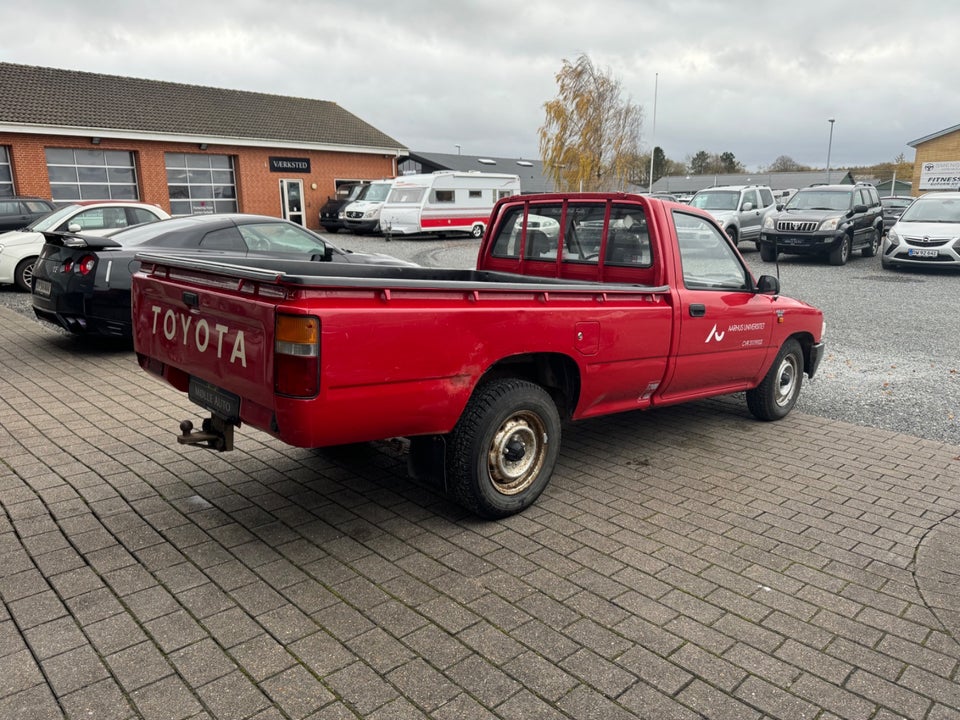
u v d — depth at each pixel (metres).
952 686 2.70
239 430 5.43
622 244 4.93
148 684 2.57
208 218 8.46
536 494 4.12
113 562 3.42
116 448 4.95
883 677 2.74
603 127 39.09
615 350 4.33
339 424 3.17
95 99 25.97
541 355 4.07
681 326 4.73
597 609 3.14
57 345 8.38
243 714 2.44
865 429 5.87
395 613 3.06
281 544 3.65
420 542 3.72
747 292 5.39
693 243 4.96
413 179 26.14
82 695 2.51
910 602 3.26
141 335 4.21
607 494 4.42
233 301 3.29
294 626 2.95
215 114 28.94
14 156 22.77
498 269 5.82
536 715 2.48
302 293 2.99
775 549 3.74
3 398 6.14
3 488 4.24
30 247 12.22
